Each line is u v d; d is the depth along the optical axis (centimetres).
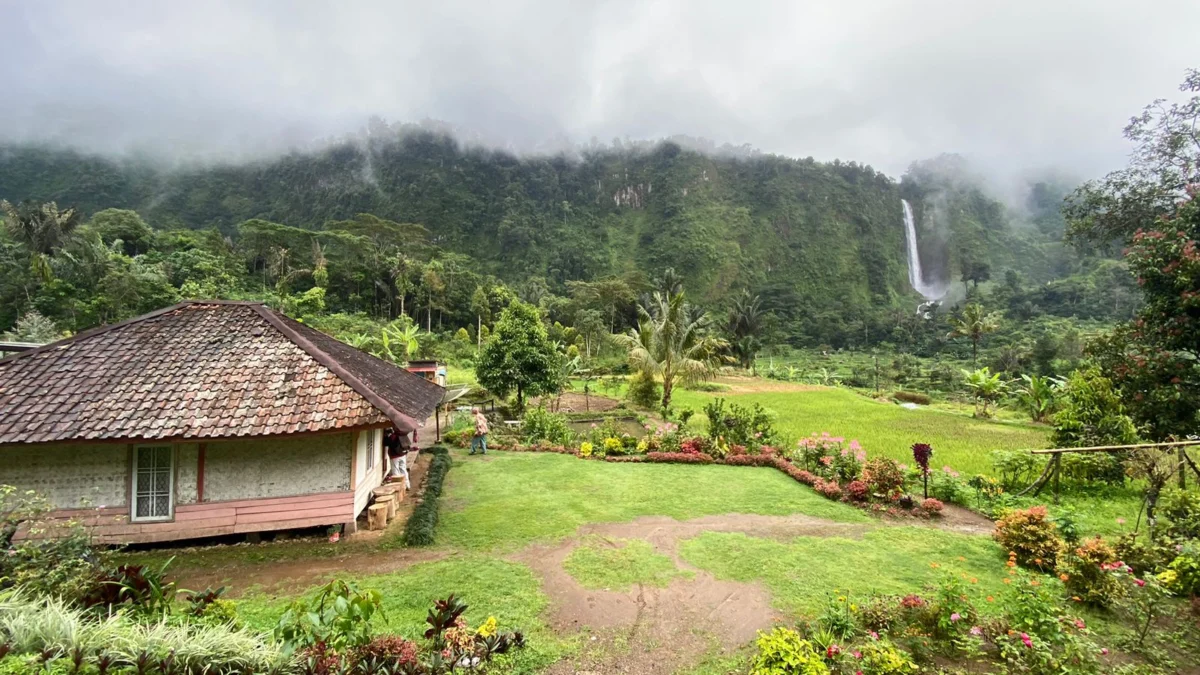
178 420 706
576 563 720
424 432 1739
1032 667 455
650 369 2159
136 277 3566
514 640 505
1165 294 1026
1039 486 1067
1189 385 1009
